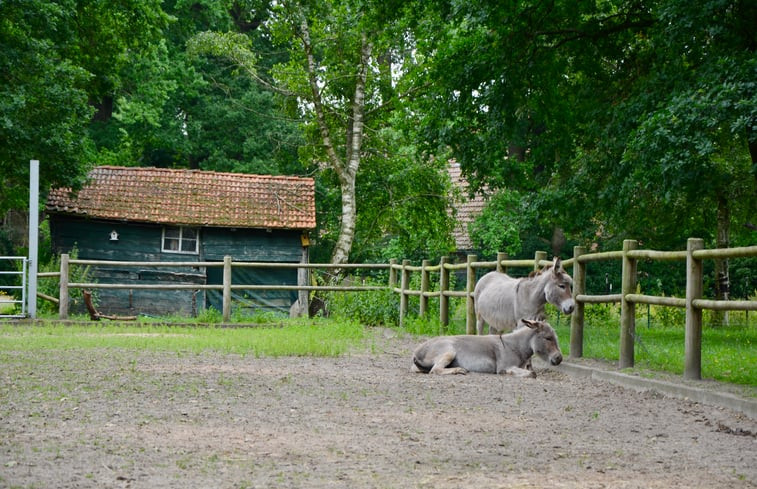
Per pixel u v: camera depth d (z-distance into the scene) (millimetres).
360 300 23453
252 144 42375
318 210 40125
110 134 42156
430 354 12234
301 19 31781
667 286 32219
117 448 6777
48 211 29750
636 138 17906
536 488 5695
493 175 25406
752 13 18047
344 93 33625
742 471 6340
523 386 10945
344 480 5875
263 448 6895
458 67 23328
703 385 10211
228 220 31031
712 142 17766
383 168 35188
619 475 6129
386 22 25016
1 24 26016
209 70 45500
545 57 23031
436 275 22078
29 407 8586
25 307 22375
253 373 11602
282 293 31766
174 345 15367
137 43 32469
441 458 6617
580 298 13719
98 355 13539
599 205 22719
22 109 25328
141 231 30844
